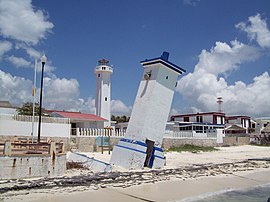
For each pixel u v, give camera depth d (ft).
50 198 50.06
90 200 50.83
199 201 56.54
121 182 66.33
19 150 60.18
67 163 79.82
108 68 193.16
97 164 78.18
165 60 85.92
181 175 81.00
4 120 102.42
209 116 250.37
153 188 63.93
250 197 62.13
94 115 180.45
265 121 288.10
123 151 82.94
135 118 85.97
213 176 85.25
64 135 115.85
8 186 52.54
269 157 139.54
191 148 163.22
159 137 86.17
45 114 163.02
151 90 85.05
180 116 266.16
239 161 117.91
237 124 275.80
